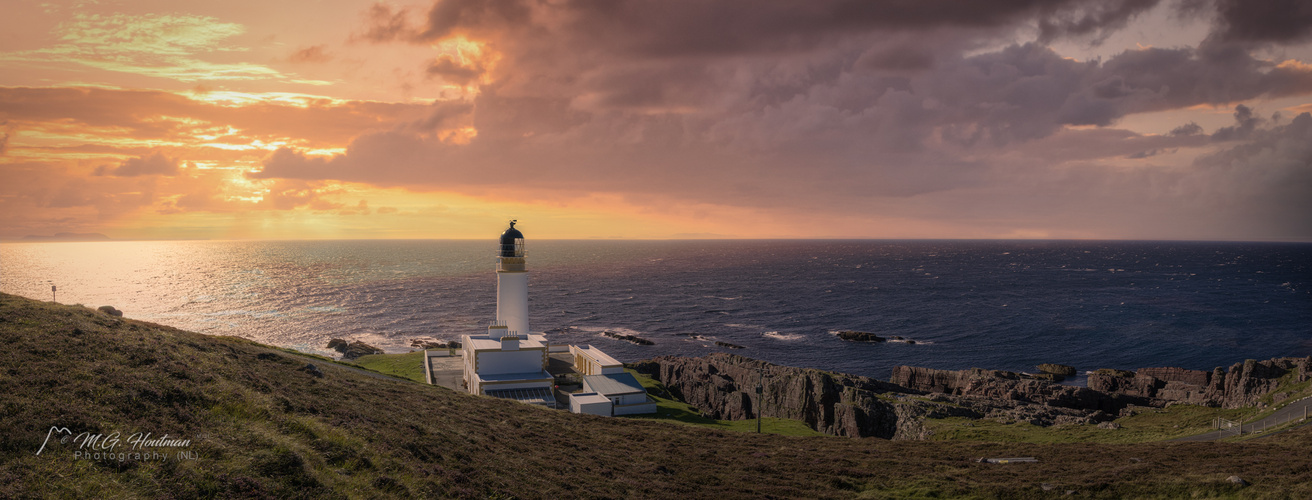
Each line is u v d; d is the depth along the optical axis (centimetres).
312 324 16425
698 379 8531
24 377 2008
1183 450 3612
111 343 2558
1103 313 17962
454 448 2498
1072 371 11338
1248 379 7319
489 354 6103
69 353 2333
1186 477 2756
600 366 6681
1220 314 17588
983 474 3022
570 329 15925
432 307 19675
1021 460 3362
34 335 2467
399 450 2222
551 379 5919
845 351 13350
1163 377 9456
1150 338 14312
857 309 19100
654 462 2984
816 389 7206
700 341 14512
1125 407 7562
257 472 1762
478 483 2144
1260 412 5850
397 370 7744
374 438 2288
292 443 2011
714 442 3659
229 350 3481
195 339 3525
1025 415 6400
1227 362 12119
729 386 8119
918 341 14312
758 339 14662
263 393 2500
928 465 3234
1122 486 2686
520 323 7275
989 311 18475
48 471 1526
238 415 2159
